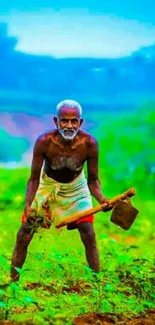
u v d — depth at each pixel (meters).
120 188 20.88
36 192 9.83
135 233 15.60
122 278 9.90
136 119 22.17
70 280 9.90
